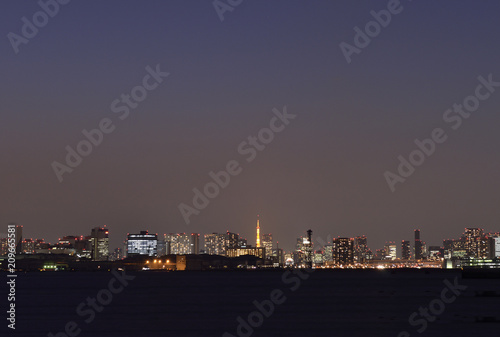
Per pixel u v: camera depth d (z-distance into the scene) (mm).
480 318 137875
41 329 117312
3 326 121938
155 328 119875
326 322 131625
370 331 117250
